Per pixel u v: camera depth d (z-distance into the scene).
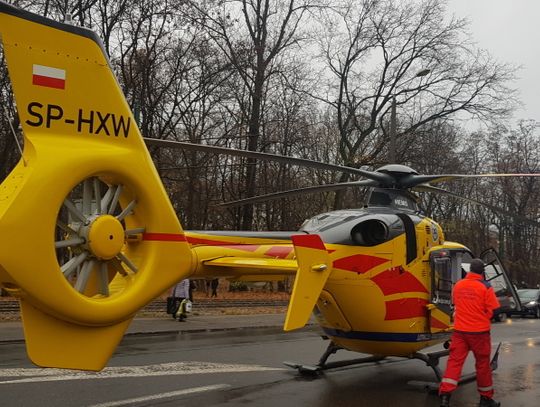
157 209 5.31
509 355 11.98
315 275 6.43
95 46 4.98
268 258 6.59
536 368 10.27
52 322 4.52
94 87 4.94
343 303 7.60
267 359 10.43
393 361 10.37
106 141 4.98
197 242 6.15
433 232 8.60
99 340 4.84
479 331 7.09
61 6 19.06
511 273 44.53
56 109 4.66
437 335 8.40
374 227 7.70
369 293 7.58
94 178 4.94
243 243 6.60
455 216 44.69
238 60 25.36
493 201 44.28
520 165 43.41
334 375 8.93
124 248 5.43
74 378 8.00
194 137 26.42
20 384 7.53
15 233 4.11
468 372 9.61
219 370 9.05
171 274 5.45
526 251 44.88
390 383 8.43
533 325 20.50
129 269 5.28
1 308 16.53
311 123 32.78
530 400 7.61
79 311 4.53
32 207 4.23
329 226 7.73
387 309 7.71
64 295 4.41
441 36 29.94
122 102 5.15
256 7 26.94
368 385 8.26
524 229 44.69
